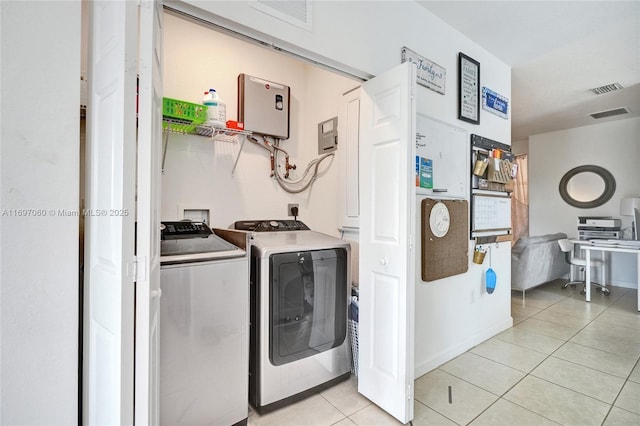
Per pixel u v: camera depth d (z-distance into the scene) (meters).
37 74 1.07
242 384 1.71
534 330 3.11
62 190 1.11
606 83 3.59
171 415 1.49
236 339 1.69
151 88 0.92
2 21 1.01
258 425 1.73
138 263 0.90
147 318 0.91
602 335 2.98
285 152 2.80
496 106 2.97
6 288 1.02
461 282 2.61
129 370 0.88
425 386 2.11
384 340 1.82
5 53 1.02
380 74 1.87
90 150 1.10
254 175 2.63
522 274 4.09
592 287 4.89
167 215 2.20
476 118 2.71
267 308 1.82
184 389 1.52
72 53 1.13
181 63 2.26
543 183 5.84
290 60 2.85
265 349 1.82
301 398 1.97
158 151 1.13
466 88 2.61
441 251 2.35
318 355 2.04
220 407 1.64
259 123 2.55
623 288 4.87
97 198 1.04
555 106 4.35
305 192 2.92
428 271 2.26
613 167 5.05
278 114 2.67
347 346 2.20
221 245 1.74
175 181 2.24
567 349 2.68
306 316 1.99
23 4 1.05
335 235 2.63
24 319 1.05
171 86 2.21
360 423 1.75
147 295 0.91
